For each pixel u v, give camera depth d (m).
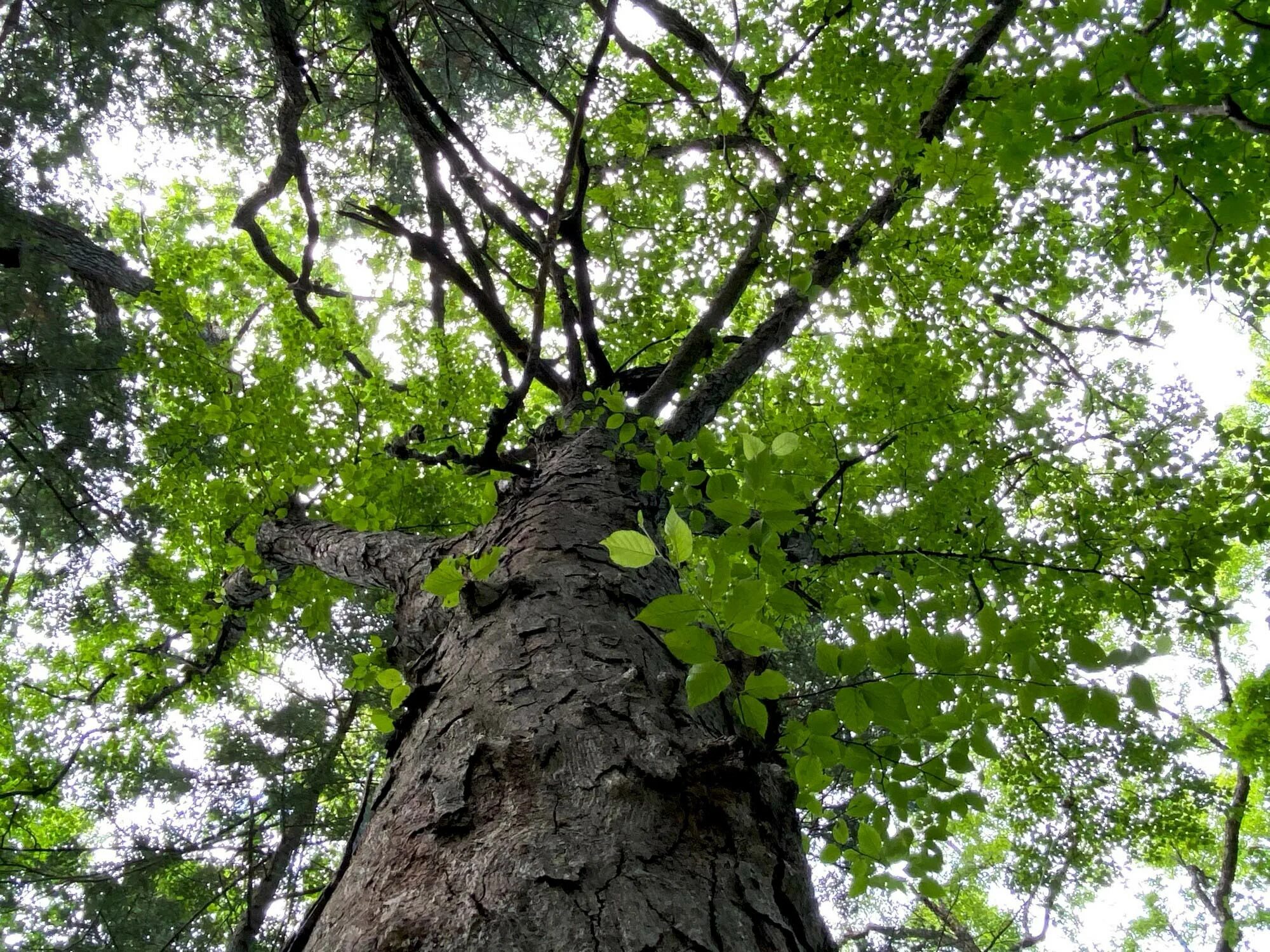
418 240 4.26
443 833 1.18
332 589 4.84
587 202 5.54
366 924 1.02
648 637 1.80
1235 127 2.19
